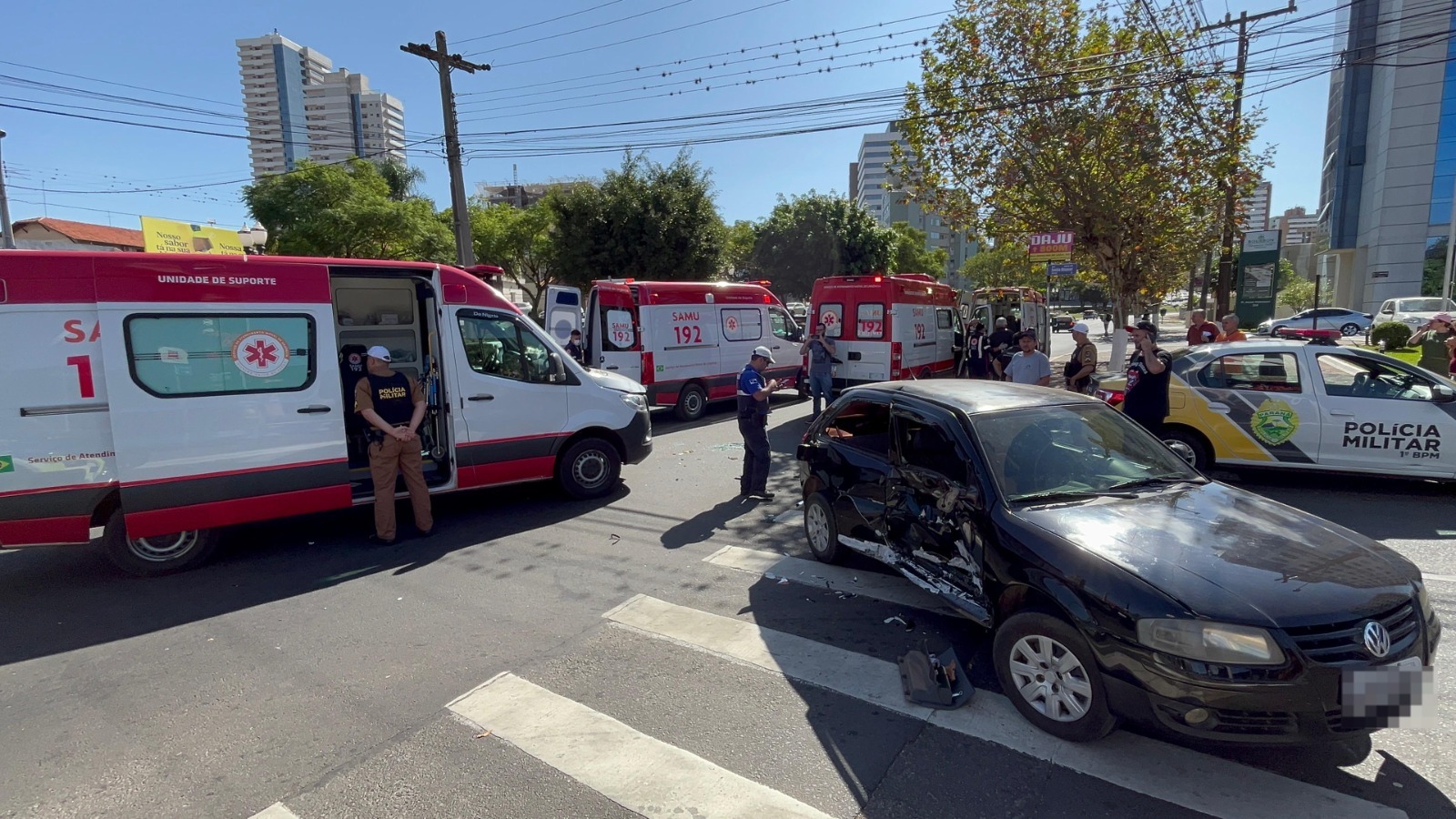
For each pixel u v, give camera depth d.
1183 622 2.88
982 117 15.42
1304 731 2.79
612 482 8.05
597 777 3.15
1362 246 46.09
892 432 4.88
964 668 4.04
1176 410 7.62
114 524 5.61
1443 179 39.66
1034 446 4.21
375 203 25.80
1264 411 7.30
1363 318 32.31
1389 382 7.01
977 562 3.86
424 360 7.86
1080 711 3.23
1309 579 3.04
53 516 5.34
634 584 5.41
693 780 3.11
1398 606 2.96
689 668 4.11
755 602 5.02
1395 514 6.53
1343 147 46.78
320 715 3.71
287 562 6.06
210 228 18.94
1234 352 7.59
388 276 6.61
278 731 3.58
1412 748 3.21
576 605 5.04
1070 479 4.07
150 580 5.73
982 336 14.29
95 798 3.11
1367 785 2.96
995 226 17.06
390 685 3.99
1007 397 4.70
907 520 4.61
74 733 3.60
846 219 43.00
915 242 62.28
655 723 3.55
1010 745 3.29
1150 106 14.55
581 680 4.00
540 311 36.47
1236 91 14.70
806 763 3.21
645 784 3.09
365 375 7.31
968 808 2.90
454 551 6.29
